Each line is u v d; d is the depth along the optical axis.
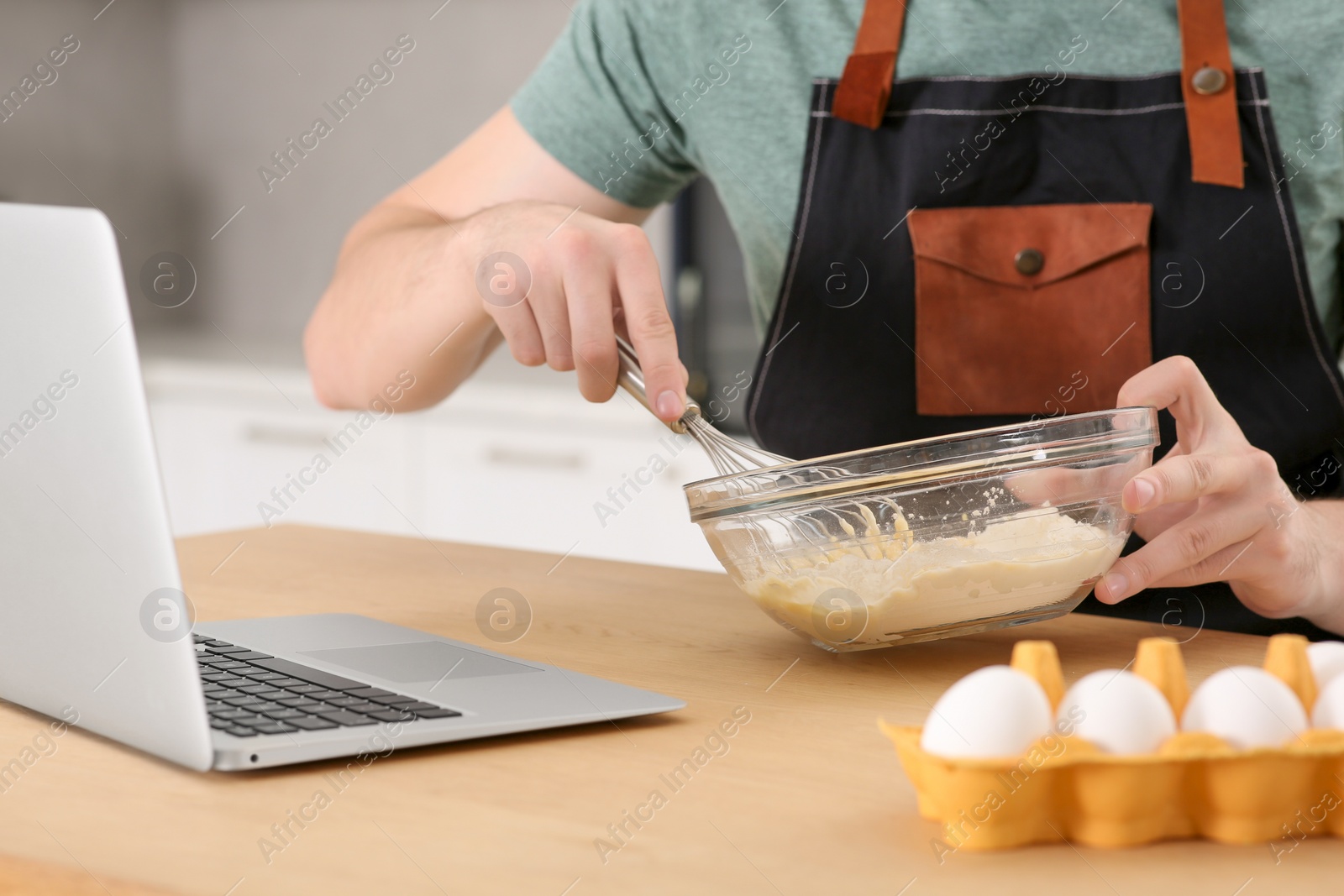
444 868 0.46
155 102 3.20
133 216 3.19
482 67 2.84
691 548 2.12
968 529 0.73
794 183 1.23
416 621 0.88
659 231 2.43
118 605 0.55
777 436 1.24
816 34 1.21
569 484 2.20
